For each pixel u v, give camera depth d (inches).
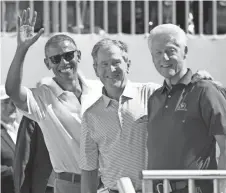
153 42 627.2
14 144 862.5
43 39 1005.8
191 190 551.8
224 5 1039.0
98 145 689.0
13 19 1022.4
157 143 626.8
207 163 617.0
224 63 1024.9
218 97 610.2
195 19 1033.5
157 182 636.1
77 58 791.7
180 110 616.4
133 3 1034.7
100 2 1035.9
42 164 835.4
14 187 838.5
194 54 1026.1
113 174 677.3
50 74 1010.1
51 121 780.6
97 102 685.3
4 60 1003.3
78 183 781.3
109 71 669.9
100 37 1021.8
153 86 683.4
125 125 669.3
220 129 602.5
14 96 761.0
